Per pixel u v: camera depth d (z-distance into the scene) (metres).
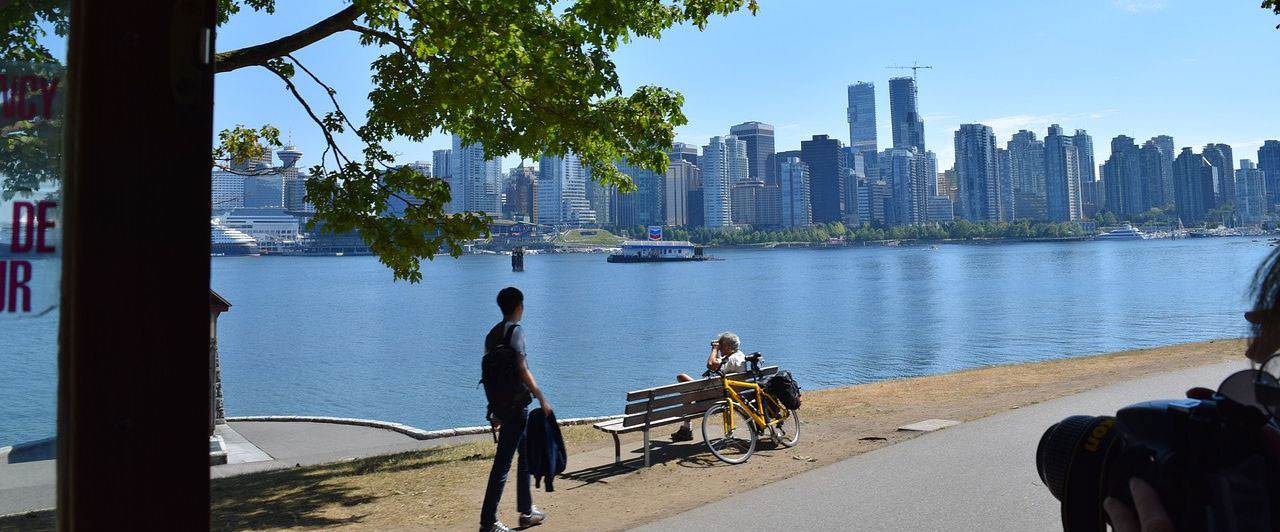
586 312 87.81
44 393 1.28
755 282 143.62
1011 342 52.06
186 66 1.26
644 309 90.06
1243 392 1.18
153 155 1.24
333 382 42.94
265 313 94.75
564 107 10.40
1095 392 11.50
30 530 1.25
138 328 1.21
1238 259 177.75
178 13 1.26
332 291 142.75
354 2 8.89
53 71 1.36
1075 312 71.44
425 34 9.82
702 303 96.81
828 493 6.89
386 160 10.96
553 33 10.34
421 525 6.94
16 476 1.26
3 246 1.31
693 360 49.34
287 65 10.59
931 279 135.75
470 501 7.76
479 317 87.25
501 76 10.05
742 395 9.34
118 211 1.21
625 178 12.15
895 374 40.09
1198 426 1.16
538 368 46.50
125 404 1.19
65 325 1.26
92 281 1.20
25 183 1.34
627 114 11.19
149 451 1.20
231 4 11.41
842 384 37.09
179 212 1.25
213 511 7.86
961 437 8.80
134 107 1.23
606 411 32.53
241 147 12.48
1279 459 1.12
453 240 10.82
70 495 1.20
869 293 106.12
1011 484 6.75
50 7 1.34
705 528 6.17
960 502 6.35
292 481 9.67
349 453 14.55
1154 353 17.62
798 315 77.44
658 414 8.71
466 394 38.44
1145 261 185.50
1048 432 1.72
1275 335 1.06
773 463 8.52
